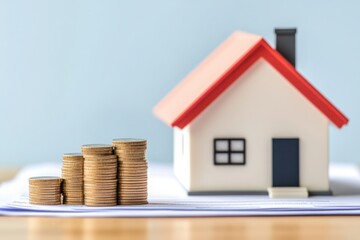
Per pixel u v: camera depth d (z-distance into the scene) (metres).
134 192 2.84
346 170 3.91
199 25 4.34
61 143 4.40
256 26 4.35
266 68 3.03
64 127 4.40
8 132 4.41
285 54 3.16
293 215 2.69
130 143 2.83
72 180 2.84
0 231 2.47
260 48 3.01
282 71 3.03
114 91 4.37
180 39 4.35
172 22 4.35
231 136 3.04
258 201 2.91
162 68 4.36
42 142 4.41
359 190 3.21
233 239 2.35
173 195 3.05
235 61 3.01
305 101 3.04
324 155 3.06
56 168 3.96
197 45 4.36
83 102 4.39
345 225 2.54
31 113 4.41
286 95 3.04
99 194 2.80
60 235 2.41
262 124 3.04
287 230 2.47
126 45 4.36
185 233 2.43
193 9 4.34
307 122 3.05
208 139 3.04
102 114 4.38
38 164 4.28
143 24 4.36
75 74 4.39
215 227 2.51
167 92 4.36
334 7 4.37
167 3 4.35
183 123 3.02
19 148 4.41
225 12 4.34
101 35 4.37
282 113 3.04
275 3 4.35
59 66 4.39
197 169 3.04
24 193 3.13
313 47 4.39
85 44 4.38
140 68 4.36
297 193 3.02
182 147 3.26
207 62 3.57
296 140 3.04
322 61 4.39
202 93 3.00
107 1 4.36
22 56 4.41
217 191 3.04
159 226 2.53
